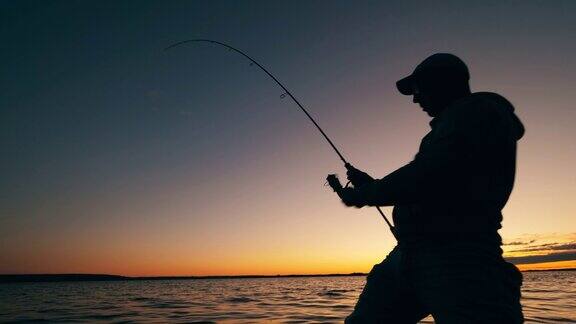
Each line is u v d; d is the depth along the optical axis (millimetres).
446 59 1422
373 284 1664
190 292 34625
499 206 1262
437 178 1198
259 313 11945
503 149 1209
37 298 26797
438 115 1469
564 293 21484
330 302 17188
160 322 9766
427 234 1301
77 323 9891
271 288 43969
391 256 1641
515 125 1333
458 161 1181
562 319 9219
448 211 1258
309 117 2465
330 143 2348
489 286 1202
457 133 1191
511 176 1263
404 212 1399
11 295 33281
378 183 1303
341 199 1460
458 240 1239
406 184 1229
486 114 1211
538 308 12125
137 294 31703
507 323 1202
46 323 9953
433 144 1235
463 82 1424
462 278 1219
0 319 11094
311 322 9469
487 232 1240
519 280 1301
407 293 1537
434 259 1282
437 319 1303
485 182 1215
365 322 1645
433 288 1295
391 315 1599
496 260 1235
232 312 12422
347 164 1790
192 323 9383
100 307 15969
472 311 1193
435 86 1438
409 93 1546
